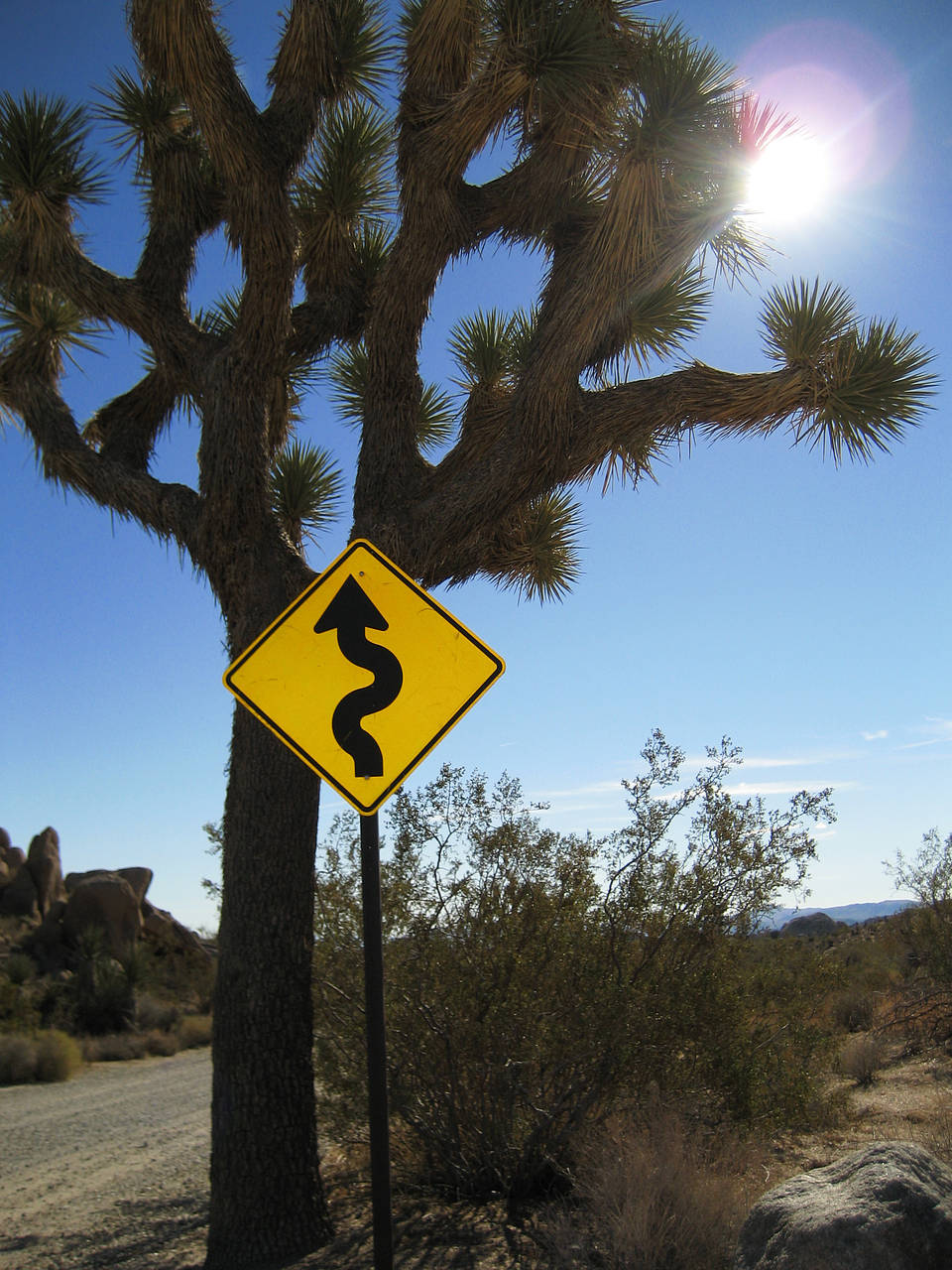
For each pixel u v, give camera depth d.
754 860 6.95
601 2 7.24
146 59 6.93
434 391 10.30
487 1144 6.77
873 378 6.87
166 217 7.82
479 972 6.81
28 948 27.91
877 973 16.89
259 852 6.16
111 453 7.70
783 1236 3.91
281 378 8.76
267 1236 5.70
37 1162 10.83
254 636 6.54
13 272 7.68
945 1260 3.72
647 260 6.61
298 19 7.57
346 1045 7.08
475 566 6.95
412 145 7.18
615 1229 5.14
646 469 8.24
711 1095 6.72
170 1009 26.80
